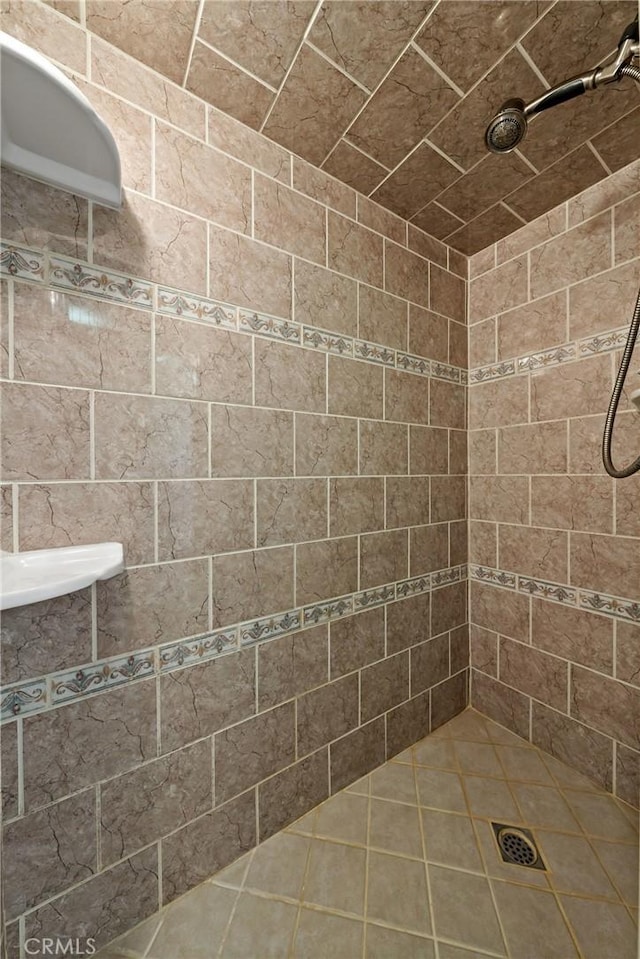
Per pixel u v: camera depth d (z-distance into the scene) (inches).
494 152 38.6
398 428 52.1
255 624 39.8
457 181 46.0
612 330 45.6
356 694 48.1
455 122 38.2
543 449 52.4
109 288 31.9
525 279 53.9
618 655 45.7
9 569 26.8
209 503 36.9
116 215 32.1
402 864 38.5
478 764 50.9
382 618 50.6
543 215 51.8
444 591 58.1
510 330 55.7
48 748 29.7
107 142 26.4
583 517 48.6
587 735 48.4
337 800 45.5
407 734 53.6
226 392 37.8
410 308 53.4
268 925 33.6
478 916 34.1
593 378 47.4
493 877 37.3
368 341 48.8
